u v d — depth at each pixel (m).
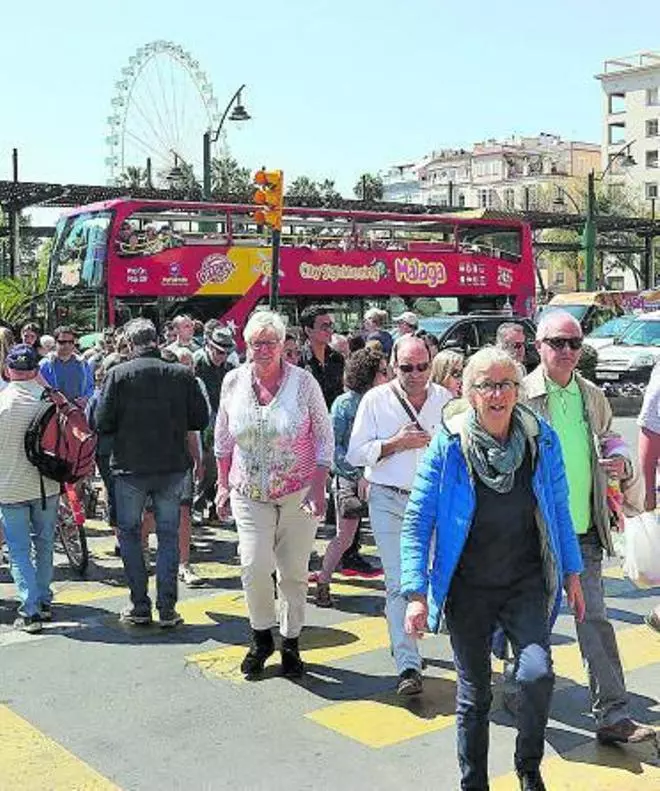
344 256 22.50
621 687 4.76
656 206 87.00
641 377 22.44
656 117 101.25
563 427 4.67
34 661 6.09
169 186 39.91
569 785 4.36
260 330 5.47
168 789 4.41
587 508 4.70
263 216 16.66
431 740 4.89
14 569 6.71
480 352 4.02
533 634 3.86
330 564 7.25
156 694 5.53
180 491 6.75
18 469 6.64
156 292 20.09
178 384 6.64
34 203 29.11
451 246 24.27
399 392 5.60
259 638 5.77
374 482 5.59
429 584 4.00
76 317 20.39
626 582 7.90
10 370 6.68
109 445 7.09
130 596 6.91
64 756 4.74
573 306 30.52
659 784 4.38
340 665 5.98
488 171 115.81
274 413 5.48
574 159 118.94
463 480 3.93
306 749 4.80
